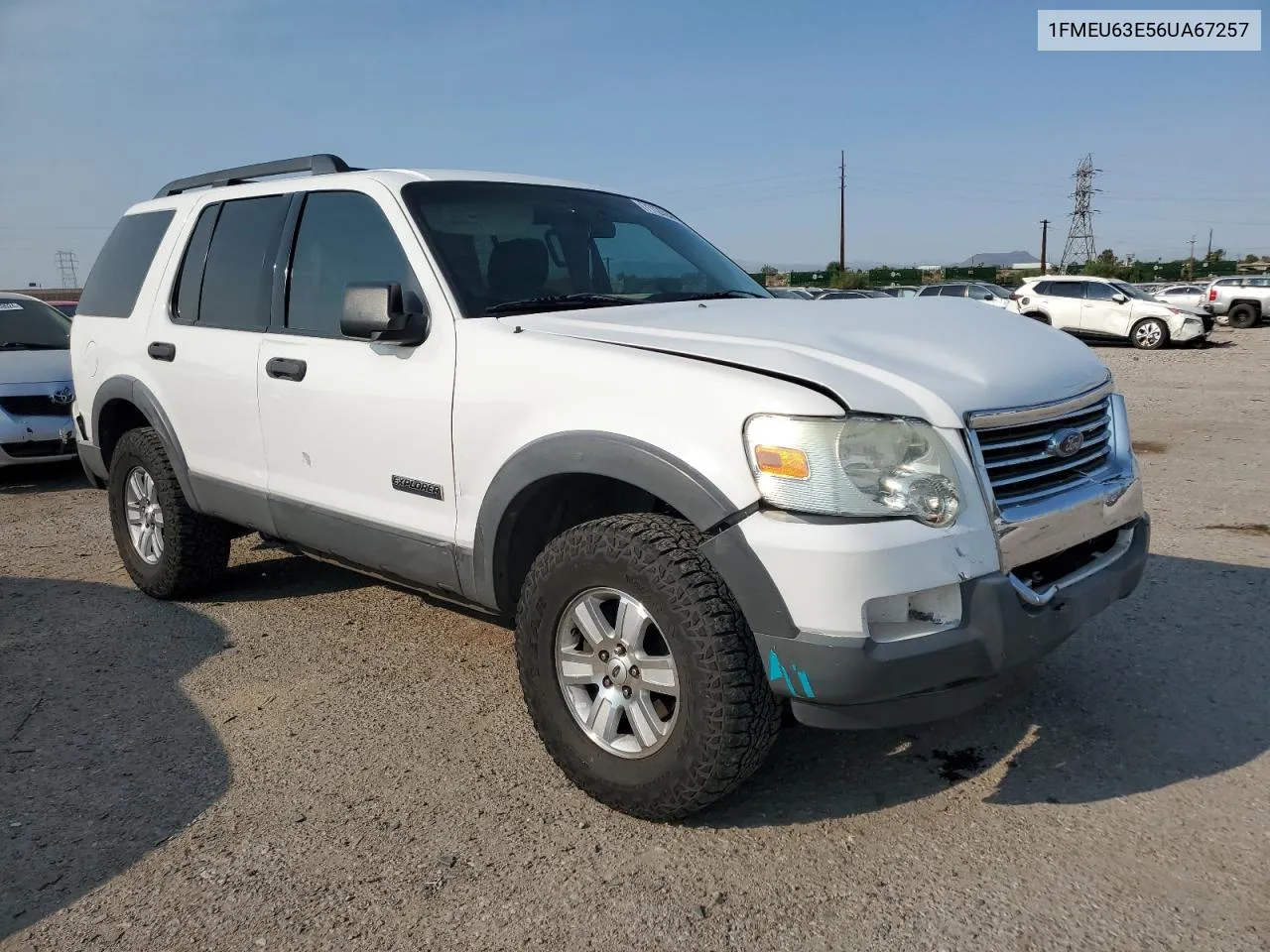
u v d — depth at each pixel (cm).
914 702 253
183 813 304
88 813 305
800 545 244
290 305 400
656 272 401
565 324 319
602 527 283
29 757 343
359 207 379
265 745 347
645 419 273
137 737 356
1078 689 372
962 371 279
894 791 306
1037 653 266
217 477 436
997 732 342
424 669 411
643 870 269
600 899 256
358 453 364
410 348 343
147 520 498
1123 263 6994
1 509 752
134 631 464
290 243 404
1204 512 631
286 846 284
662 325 311
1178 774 311
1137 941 234
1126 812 290
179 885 267
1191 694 365
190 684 401
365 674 407
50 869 276
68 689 399
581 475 302
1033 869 264
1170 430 978
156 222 496
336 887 264
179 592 496
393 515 356
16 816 304
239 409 416
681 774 271
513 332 317
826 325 308
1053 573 286
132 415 520
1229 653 401
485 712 370
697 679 262
